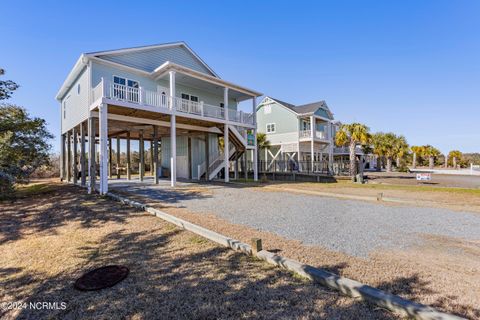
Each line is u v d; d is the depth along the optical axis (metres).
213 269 3.02
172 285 2.67
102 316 2.19
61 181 14.95
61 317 2.20
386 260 3.19
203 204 7.12
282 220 5.38
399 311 2.06
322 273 2.68
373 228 4.76
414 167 36.88
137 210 6.30
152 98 11.10
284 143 24.11
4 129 10.61
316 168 20.14
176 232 4.52
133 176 19.19
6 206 7.11
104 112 9.03
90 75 10.42
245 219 5.43
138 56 12.38
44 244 4.08
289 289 2.52
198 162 16.98
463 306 2.14
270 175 19.89
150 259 3.38
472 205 7.12
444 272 2.82
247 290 2.52
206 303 2.32
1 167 8.84
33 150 11.83
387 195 9.12
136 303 2.36
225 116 14.04
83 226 5.01
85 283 2.76
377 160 34.91
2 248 3.96
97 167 18.11
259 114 26.34
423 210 6.48
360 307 2.18
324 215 5.88
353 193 9.68
